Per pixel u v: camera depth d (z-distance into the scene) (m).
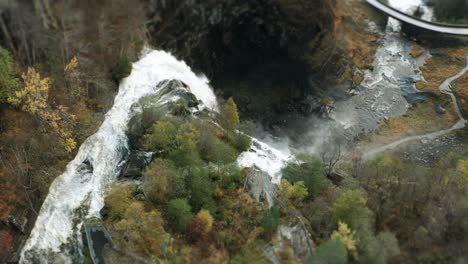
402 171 47.41
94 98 48.84
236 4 64.81
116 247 35.06
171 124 43.91
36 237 37.09
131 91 52.09
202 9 62.62
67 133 43.12
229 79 67.69
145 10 59.66
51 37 49.31
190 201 38.50
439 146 64.69
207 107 54.78
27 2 48.16
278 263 36.16
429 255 38.91
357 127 67.19
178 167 40.41
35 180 40.25
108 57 53.50
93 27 54.06
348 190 39.91
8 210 38.06
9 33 46.59
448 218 41.22
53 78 46.91
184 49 62.06
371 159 56.06
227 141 48.97
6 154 40.62
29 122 42.72
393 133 66.69
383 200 43.44
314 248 37.41
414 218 42.06
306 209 41.25
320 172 46.16
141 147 44.47
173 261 34.47
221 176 41.41
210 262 35.09
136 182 41.50
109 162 43.97
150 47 58.72
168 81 53.44
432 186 44.84
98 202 39.78
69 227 38.03
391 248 37.47
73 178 41.53
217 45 66.31
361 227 37.50
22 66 46.19
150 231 35.38
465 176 46.72
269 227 37.88
